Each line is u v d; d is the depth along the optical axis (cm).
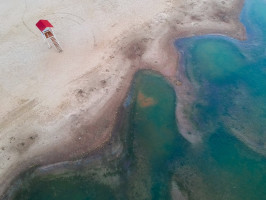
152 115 2311
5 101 2333
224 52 2905
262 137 2181
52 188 1870
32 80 2517
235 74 2681
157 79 2595
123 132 2170
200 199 1820
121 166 1972
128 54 2784
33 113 2242
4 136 2089
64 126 2162
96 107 2305
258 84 2583
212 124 2264
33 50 2831
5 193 1820
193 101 2436
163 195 1838
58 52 2791
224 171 1962
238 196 1836
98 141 2086
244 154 2062
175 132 2197
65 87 2441
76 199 1827
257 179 1920
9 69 2634
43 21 2583
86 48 2834
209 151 2078
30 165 1945
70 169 1945
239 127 2245
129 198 1828
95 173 1934
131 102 2398
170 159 2030
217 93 2506
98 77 2541
